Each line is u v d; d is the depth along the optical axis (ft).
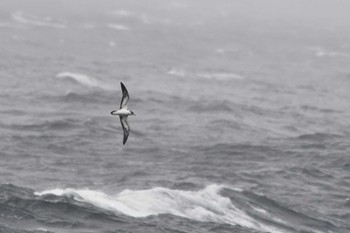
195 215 126.52
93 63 339.77
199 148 177.17
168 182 145.28
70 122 194.18
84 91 246.27
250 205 135.13
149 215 123.24
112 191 137.90
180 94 258.98
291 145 186.39
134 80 291.99
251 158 170.91
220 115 225.15
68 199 125.18
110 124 198.29
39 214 117.91
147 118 212.02
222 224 123.44
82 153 166.71
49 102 226.99
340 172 163.94
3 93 236.02
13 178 143.54
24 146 168.76
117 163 159.53
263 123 219.61
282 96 281.33
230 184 148.25
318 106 262.26
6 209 118.01
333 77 358.64
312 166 165.48
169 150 173.78
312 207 139.85
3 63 310.04
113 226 116.26
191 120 214.28
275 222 129.90
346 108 263.90
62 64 325.42
